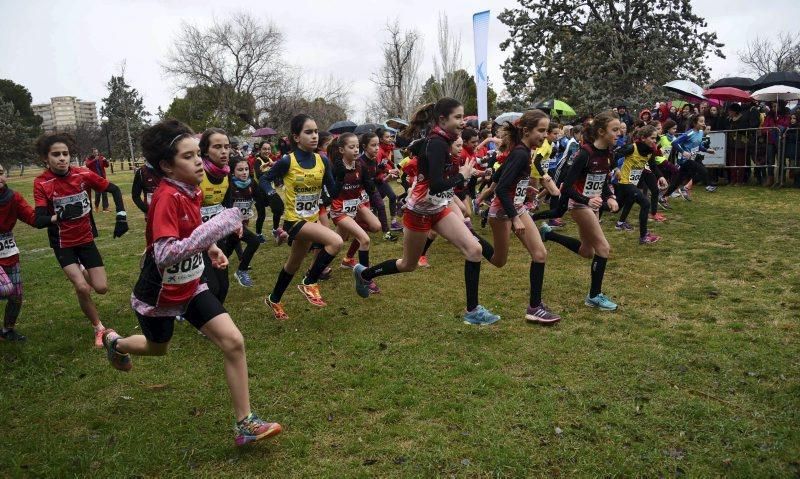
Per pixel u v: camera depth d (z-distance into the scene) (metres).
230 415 3.57
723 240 7.77
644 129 8.16
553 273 6.57
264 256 8.55
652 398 3.52
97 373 4.29
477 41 15.60
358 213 6.79
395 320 5.20
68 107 112.50
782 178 12.34
